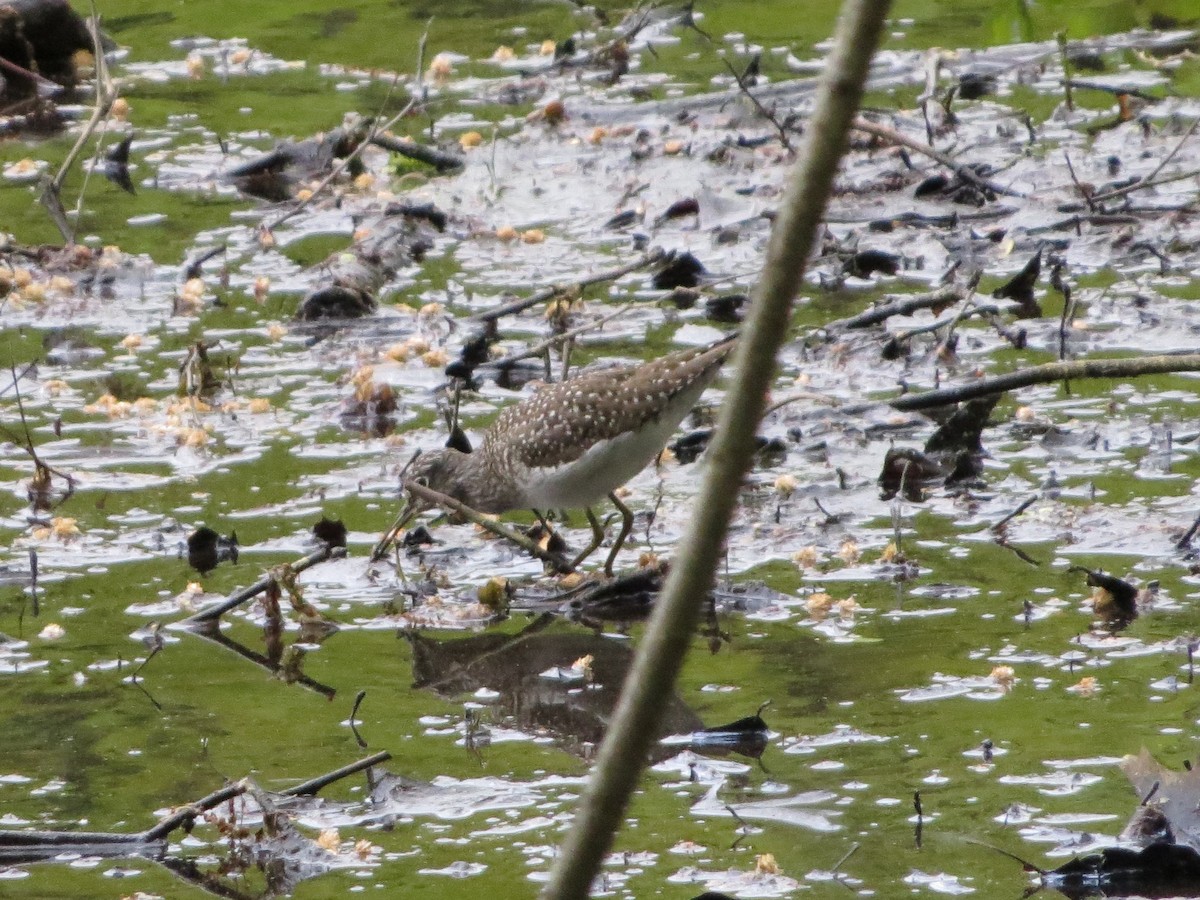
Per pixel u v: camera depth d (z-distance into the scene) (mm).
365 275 17656
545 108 21938
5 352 16031
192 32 27031
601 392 11109
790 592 10688
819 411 13680
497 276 17656
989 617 10125
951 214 18469
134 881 7754
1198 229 17297
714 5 27469
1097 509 11562
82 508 12492
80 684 9859
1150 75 22250
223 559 11570
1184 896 7227
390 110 22953
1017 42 24156
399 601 11023
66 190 20688
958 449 12664
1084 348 14688
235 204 20125
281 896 7555
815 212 1997
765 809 8125
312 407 14430
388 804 8383
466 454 12375
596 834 2088
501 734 9133
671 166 20312
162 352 15938
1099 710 8867
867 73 1974
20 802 8453
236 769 8766
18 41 24766
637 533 12086
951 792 8141
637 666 2098
